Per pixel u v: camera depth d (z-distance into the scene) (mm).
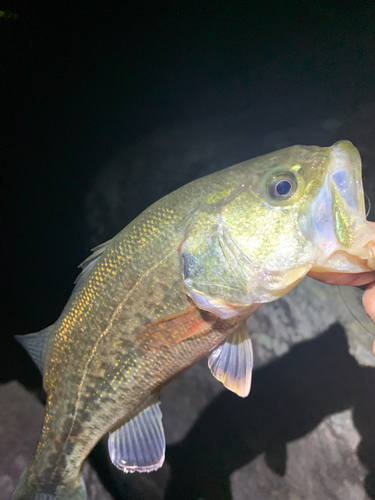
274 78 532
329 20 494
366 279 219
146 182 546
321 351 364
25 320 509
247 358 236
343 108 440
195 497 356
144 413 242
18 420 412
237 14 574
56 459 241
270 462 350
